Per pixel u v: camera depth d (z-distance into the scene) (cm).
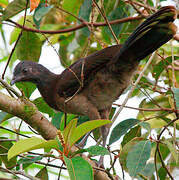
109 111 1096
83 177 584
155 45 915
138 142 791
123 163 800
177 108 869
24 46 1034
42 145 627
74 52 1248
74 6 1102
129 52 935
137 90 1122
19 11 902
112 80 1017
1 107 757
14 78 1081
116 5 987
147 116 1034
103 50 1016
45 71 1124
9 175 633
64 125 918
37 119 777
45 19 1160
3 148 911
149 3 1153
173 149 784
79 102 1052
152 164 905
